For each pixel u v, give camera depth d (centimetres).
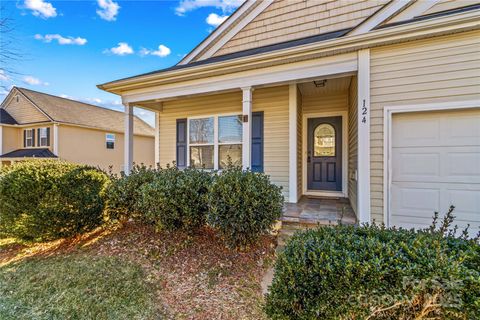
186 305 231
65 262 316
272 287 166
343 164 588
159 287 259
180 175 361
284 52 387
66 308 233
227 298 241
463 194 316
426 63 323
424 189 332
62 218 360
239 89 458
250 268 293
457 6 352
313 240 172
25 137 1457
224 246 329
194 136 652
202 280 270
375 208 344
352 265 141
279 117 554
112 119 1767
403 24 316
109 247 347
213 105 629
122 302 237
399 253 147
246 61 418
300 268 153
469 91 305
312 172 623
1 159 1348
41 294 255
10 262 333
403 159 341
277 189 338
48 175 363
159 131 696
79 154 1462
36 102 1409
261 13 598
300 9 556
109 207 395
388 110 340
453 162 320
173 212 327
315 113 618
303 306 150
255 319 211
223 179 319
